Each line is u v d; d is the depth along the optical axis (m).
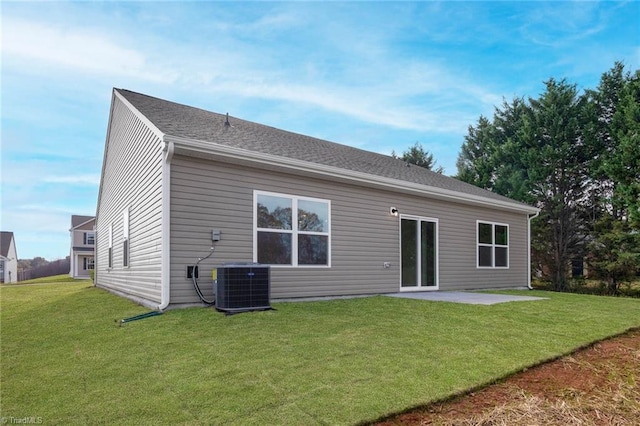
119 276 10.62
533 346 4.72
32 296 10.88
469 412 3.12
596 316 6.73
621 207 16.11
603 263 17.17
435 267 10.93
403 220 10.29
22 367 4.21
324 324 5.51
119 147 10.87
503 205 12.66
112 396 3.30
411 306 7.17
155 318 5.83
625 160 15.48
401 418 2.97
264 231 7.64
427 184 10.79
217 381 3.50
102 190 14.09
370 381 3.52
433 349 4.46
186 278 6.63
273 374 3.65
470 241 11.98
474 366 3.97
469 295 9.44
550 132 19.38
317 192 8.55
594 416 3.15
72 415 3.00
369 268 9.39
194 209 6.79
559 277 19.12
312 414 2.92
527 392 3.53
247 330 5.11
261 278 6.48
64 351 4.66
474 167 24.36
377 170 10.19
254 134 9.32
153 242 7.10
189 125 7.84
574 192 19.33
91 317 6.53
